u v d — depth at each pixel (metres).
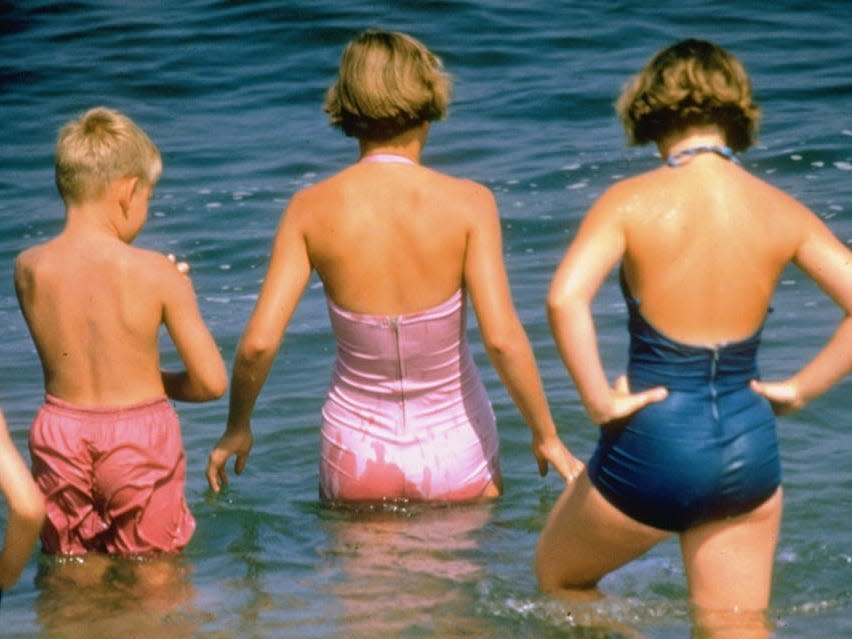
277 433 13.99
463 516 12.20
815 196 19.28
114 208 11.26
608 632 9.76
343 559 11.32
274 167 21.45
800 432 13.59
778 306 16.55
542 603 10.13
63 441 11.13
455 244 11.93
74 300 11.12
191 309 11.27
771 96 23.30
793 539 11.41
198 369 11.31
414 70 11.90
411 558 11.30
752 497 9.34
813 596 10.38
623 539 9.59
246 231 19.14
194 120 23.66
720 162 9.38
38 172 21.77
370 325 12.10
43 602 10.60
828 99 23.06
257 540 11.76
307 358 15.72
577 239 9.30
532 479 12.96
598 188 19.98
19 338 16.62
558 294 9.11
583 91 23.84
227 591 10.74
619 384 9.35
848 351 9.37
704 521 9.43
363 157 12.17
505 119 22.92
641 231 9.22
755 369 9.43
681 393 9.22
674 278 9.18
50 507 11.32
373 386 12.32
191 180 21.02
